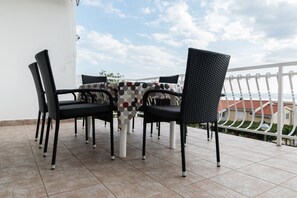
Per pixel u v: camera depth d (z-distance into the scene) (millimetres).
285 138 2391
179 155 1987
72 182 1371
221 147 2277
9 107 3658
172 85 2055
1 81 3598
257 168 1668
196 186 1339
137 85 1812
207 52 1492
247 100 2969
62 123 3832
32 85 3822
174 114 1537
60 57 4094
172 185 1348
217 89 1681
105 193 1229
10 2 3643
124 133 1904
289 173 1572
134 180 1416
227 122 3227
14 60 3686
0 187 1290
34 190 1255
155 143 2459
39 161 1771
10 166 1648
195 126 3521
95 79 3350
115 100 1862
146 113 1833
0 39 3580
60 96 4051
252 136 2945
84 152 2055
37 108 3859
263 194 1250
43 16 3928
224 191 1278
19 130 3168
